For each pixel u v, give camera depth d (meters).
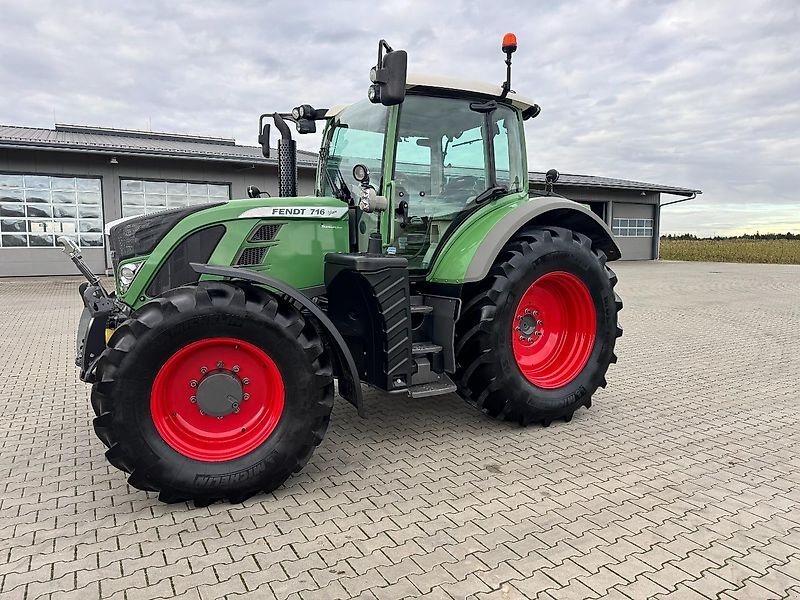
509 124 4.62
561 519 2.91
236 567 2.50
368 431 4.26
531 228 4.39
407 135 4.07
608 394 5.25
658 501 3.11
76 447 3.96
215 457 3.12
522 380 4.14
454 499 3.14
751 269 23.02
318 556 2.58
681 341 7.85
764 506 3.05
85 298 3.90
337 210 3.92
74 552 2.63
